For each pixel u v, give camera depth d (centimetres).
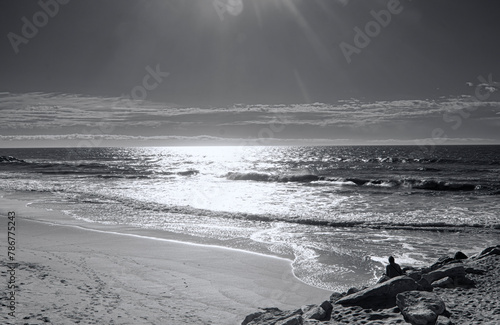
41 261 1000
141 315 648
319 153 13425
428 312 489
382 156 9962
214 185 3500
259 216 1817
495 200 2477
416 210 2048
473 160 7419
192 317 659
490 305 542
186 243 1309
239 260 1098
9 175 4638
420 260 1095
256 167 6475
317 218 1762
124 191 2919
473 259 795
